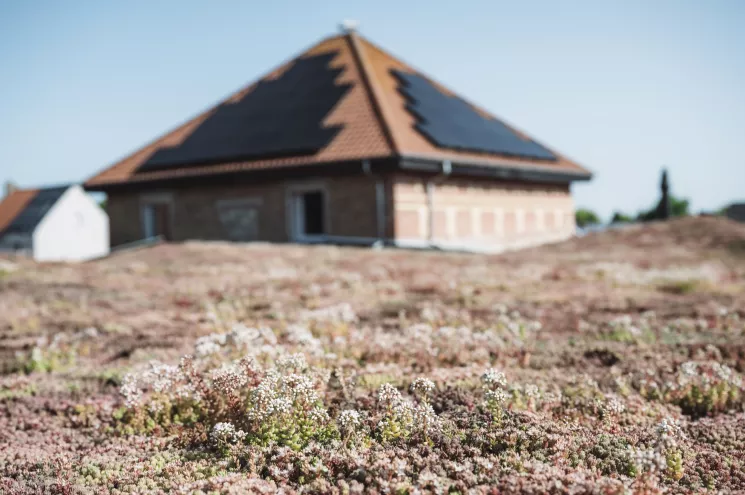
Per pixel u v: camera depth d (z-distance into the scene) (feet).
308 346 30.68
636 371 30.76
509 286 59.57
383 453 19.69
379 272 69.15
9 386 30.68
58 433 24.71
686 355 33.94
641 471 18.72
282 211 103.50
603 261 80.18
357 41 127.24
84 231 197.88
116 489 18.98
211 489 18.39
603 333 39.81
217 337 30.63
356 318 43.16
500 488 17.72
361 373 29.27
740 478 19.40
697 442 22.49
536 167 117.29
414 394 26.50
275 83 124.67
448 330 35.35
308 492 18.07
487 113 141.90
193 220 113.60
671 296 54.29
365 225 96.07
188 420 24.54
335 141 97.86
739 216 171.53
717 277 66.54
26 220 192.13
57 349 36.99
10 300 52.95
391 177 93.50
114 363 34.35
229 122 117.80
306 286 59.82
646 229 109.09
